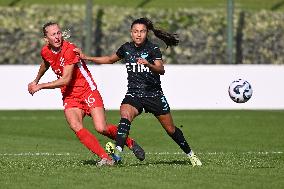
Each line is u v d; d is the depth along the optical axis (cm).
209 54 10994
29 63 10900
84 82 3231
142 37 3144
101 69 7031
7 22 11338
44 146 4891
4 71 7025
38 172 2967
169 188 2564
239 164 3291
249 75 7094
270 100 7100
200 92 7069
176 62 10781
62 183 2675
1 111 7412
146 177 2819
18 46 11025
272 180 2773
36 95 7069
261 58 11138
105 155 3164
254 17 11656
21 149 4656
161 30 3203
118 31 11169
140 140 5412
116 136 3145
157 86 3183
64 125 6322
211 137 5562
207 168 3109
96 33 11088
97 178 2788
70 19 11431
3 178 2808
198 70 7056
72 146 4916
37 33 11188
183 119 6744
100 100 3256
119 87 7062
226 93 7075
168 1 12388
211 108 7075
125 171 2981
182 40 11075
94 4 12200
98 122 3222
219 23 11500
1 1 12262
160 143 5238
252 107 7100
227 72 7044
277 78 7100
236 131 5934
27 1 12262
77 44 10906
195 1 12456
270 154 4081
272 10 12238
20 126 6228
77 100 3231
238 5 12419
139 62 3034
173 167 3130
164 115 3192
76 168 3083
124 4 12262
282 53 11250
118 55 3212
